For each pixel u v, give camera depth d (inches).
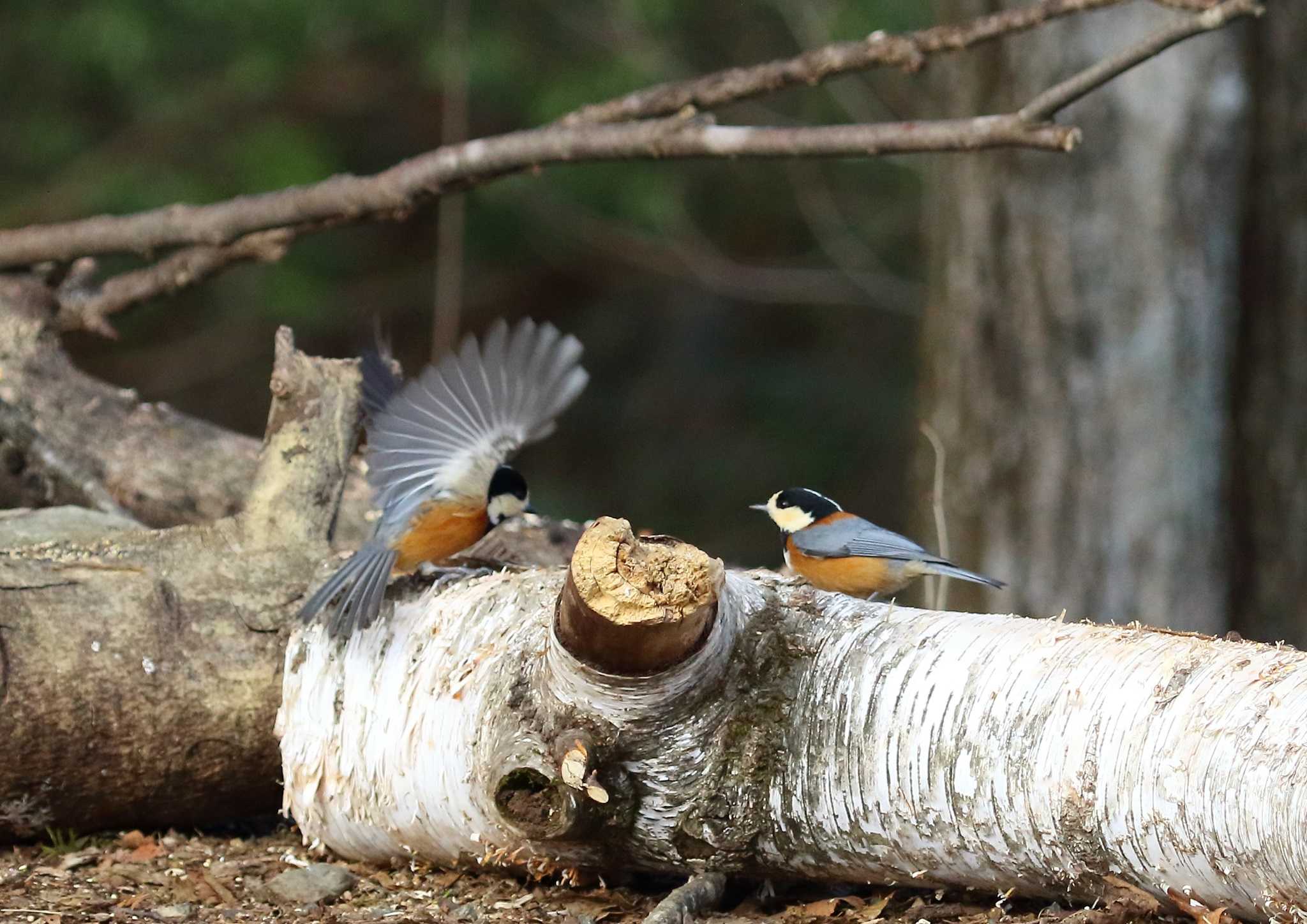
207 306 1007.0
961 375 568.7
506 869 311.3
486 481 328.8
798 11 885.2
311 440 370.0
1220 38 541.3
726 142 406.6
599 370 1120.8
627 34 884.0
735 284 967.0
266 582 351.6
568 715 274.5
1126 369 545.6
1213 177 543.5
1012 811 260.5
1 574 333.7
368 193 458.3
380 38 971.3
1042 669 265.3
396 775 307.1
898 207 950.4
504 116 1038.4
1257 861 235.8
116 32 846.5
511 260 1074.7
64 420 473.4
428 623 315.3
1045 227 549.0
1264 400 573.6
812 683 281.4
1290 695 240.5
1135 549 546.0
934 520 577.3
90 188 905.5
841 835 277.6
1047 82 545.6
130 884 315.9
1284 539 570.3
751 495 1048.2
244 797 352.8
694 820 280.2
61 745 327.9
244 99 949.2
